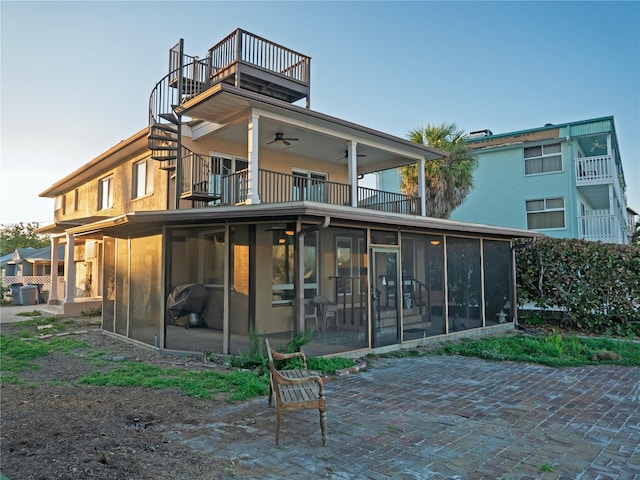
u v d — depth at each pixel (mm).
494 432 4355
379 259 8828
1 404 5273
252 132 9695
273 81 11406
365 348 8391
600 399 5551
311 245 7789
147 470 3473
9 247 36156
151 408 5113
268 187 12766
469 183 18531
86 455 3760
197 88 11219
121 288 10086
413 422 4652
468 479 3332
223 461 3660
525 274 12922
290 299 7520
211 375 6566
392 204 13992
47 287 22562
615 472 3461
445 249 10391
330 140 12062
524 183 19953
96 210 17000
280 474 3422
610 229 17828
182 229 8469
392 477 3367
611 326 11555
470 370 7227
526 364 7695
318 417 4824
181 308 8195
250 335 7402
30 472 3420
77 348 9023
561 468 3533
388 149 13094
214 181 10805
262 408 5141
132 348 9039
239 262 7883
